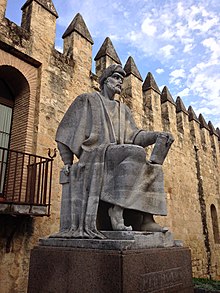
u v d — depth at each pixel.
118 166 3.39
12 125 8.46
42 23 9.20
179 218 13.98
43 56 8.91
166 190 13.58
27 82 8.42
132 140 4.12
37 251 3.46
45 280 3.22
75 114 4.06
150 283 2.83
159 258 3.04
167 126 14.94
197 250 14.78
